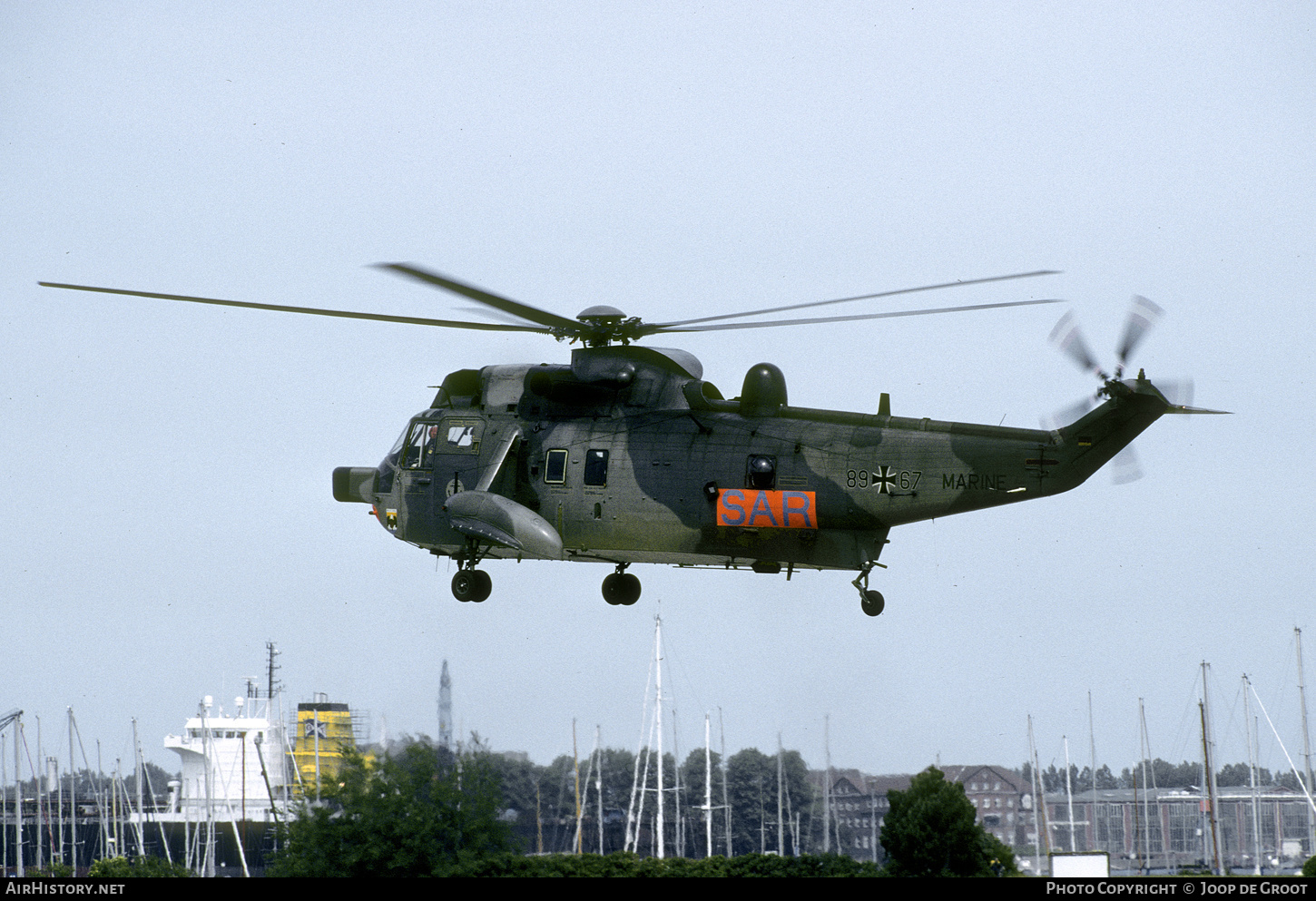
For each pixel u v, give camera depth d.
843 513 97.69
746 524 99.12
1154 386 93.44
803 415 100.62
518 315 101.81
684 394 103.25
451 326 103.38
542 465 103.50
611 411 104.06
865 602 99.19
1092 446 94.19
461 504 103.06
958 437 96.62
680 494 99.94
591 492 102.00
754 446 99.50
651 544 101.69
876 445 97.81
